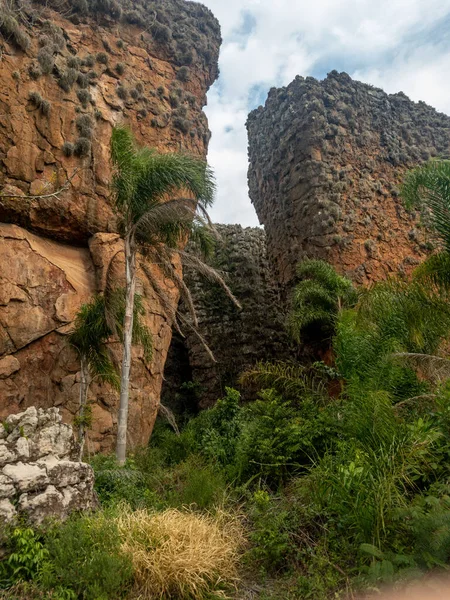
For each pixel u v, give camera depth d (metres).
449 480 4.92
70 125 14.52
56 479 5.08
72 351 12.56
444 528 3.98
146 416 13.84
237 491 7.04
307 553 4.99
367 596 3.96
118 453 8.80
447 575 3.87
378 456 5.20
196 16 21.52
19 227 13.16
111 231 14.62
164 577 4.31
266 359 23.28
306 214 21.30
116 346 13.74
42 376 12.13
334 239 19.94
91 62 16.02
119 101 16.25
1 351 11.65
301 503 5.98
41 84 14.41
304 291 16.44
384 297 7.70
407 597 3.70
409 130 25.06
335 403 8.55
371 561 4.43
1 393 11.38
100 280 13.81
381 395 5.84
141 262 11.81
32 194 13.31
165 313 15.30
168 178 10.09
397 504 4.68
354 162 22.44
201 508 6.33
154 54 18.73
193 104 18.94
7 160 13.12
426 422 5.78
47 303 12.67
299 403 9.67
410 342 7.53
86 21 17.00
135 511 5.88
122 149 10.20
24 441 5.24
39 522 4.64
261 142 26.88
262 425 8.56
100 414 12.72
